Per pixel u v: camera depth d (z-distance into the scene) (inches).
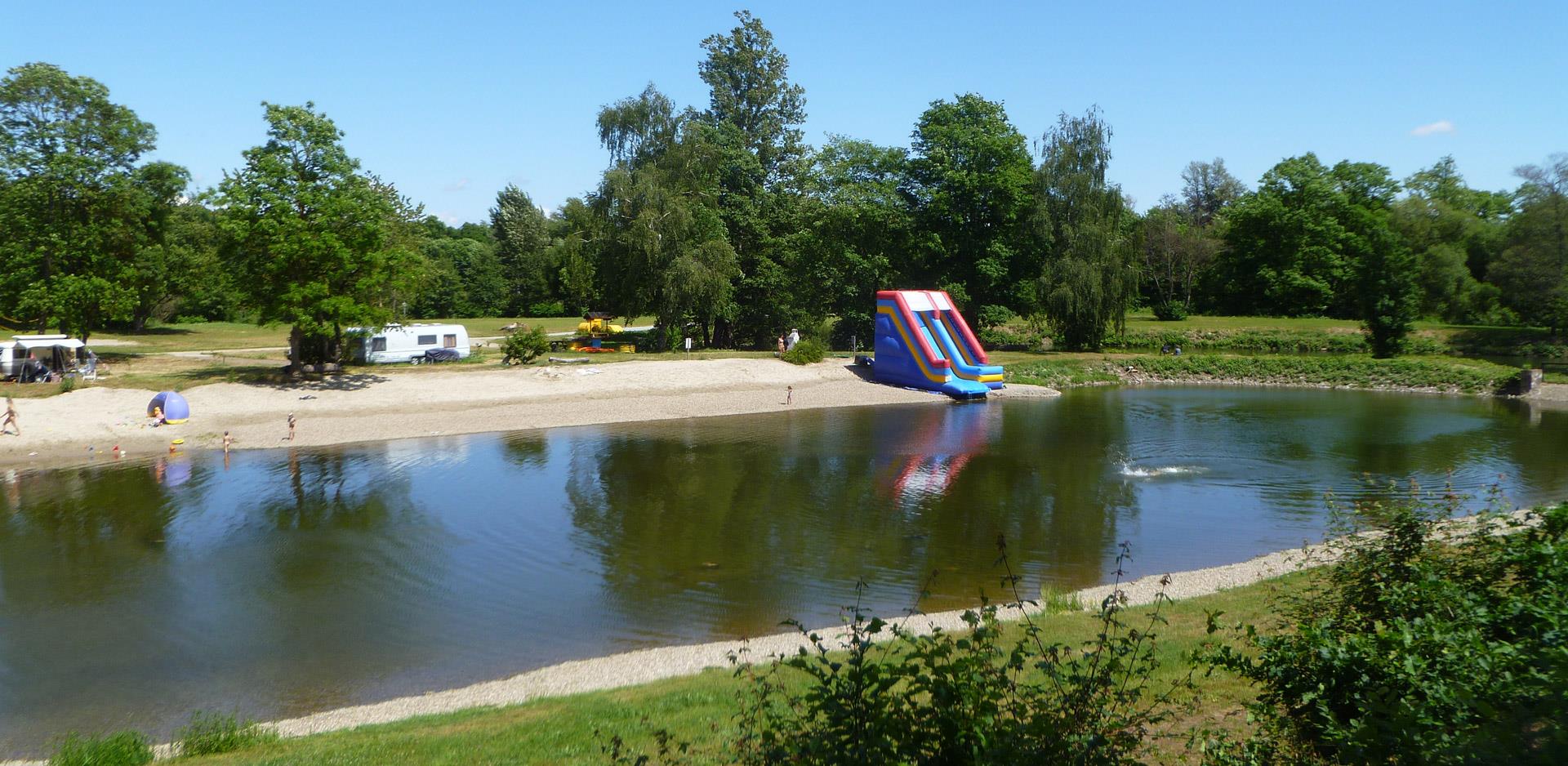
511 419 1630.2
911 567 834.2
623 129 2397.9
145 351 2313.0
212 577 798.5
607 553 876.0
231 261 1728.6
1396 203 3309.5
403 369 1950.1
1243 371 2384.4
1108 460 1333.7
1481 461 1316.4
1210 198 4318.4
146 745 480.7
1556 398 2009.1
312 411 1594.5
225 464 1261.1
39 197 1814.7
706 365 2138.3
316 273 1715.1
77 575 800.9
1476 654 268.2
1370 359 2361.0
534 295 4237.2
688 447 1427.2
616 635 675.4
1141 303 3745.1
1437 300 2839.6
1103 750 234.4
